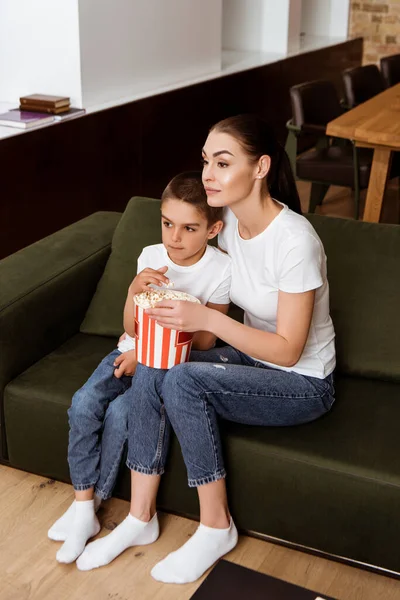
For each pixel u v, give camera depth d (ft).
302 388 6.21
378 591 6.06
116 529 6.39
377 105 13.35
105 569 6.28
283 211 6.05
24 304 7.08
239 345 5.94
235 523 6.48
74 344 7.63
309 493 6.04
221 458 6.12
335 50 21.83
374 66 16.20
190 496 6.52
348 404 6.63
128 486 6.75
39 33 13.15
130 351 6.60
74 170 12.81
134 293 6.33
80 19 12.84
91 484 6.50
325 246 7.32
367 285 7.13
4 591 6.06
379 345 6.98
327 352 6.42
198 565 6.09
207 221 6.21
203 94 16.15
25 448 7.12
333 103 14.51
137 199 8.16
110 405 6.54
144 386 6.15
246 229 6.22
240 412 6.20
